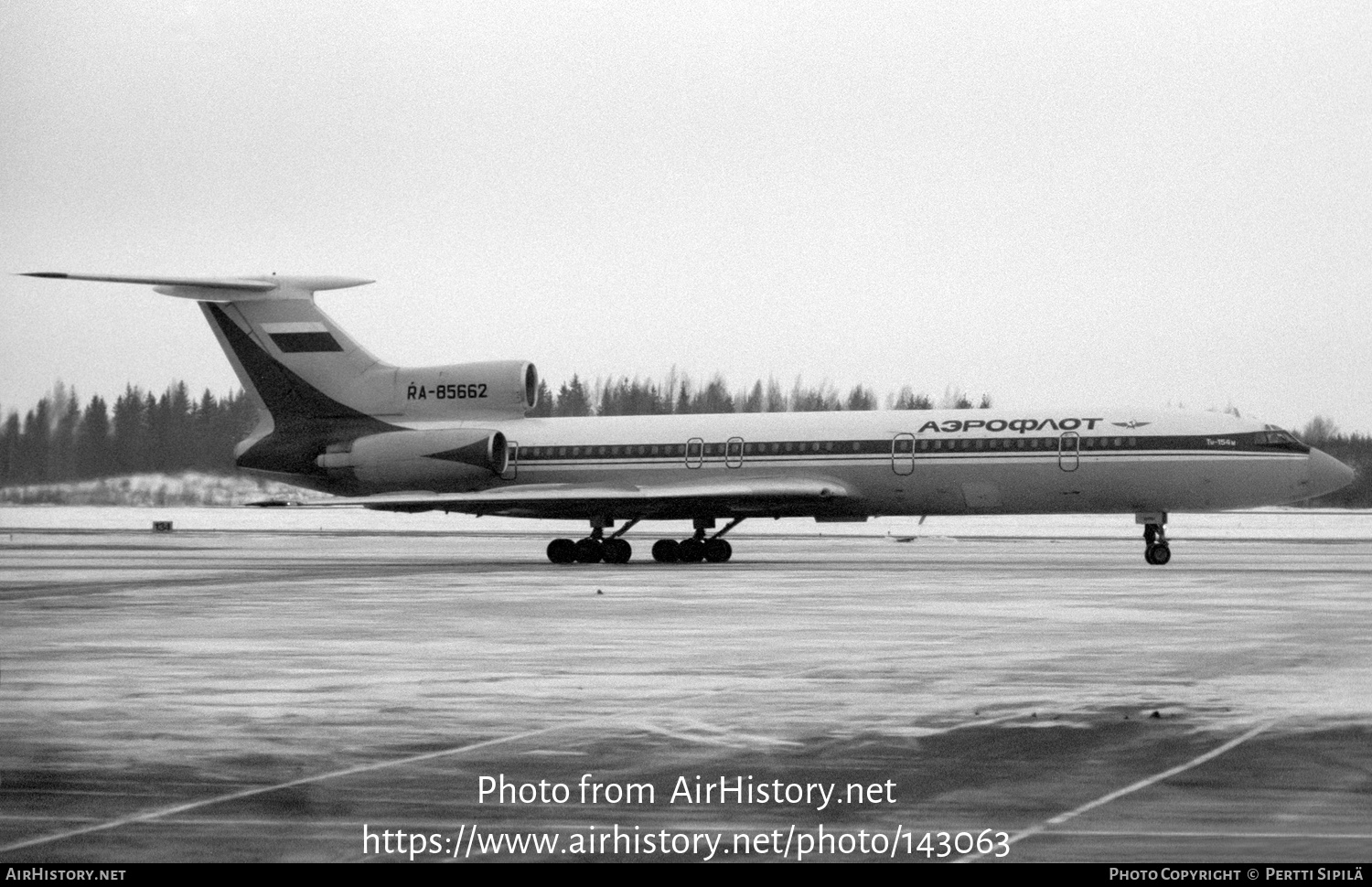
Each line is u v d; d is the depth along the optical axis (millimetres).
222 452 181625
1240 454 109438
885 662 49000
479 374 124250
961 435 113938
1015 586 86250
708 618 65250
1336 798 28906
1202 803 28625
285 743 35031
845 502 116500
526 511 120500
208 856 25922
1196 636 57031
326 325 124688
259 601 76875
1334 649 52188
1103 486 111188
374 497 123812
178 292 122812
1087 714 38188
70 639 57188
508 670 47281
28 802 29453
